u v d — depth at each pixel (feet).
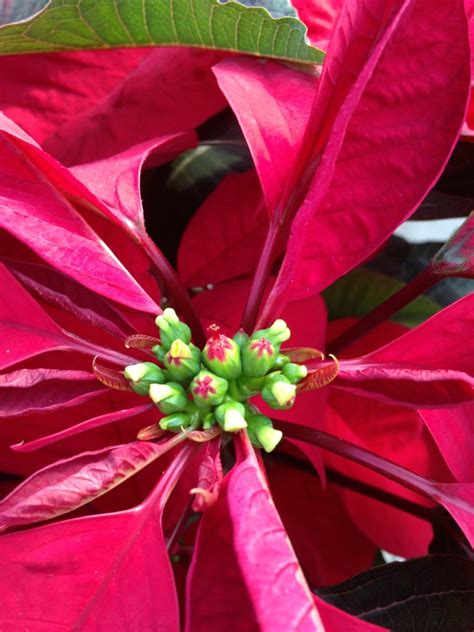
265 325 0.45
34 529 0.38
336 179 0.43
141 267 0.50
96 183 0.47
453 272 0.50
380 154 0.42
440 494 0.44
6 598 0.38
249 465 0.35
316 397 0.50
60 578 0.38
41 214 0.43
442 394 0.42
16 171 0.43
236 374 0.43
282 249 0.47
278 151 0.47
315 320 0.53
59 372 0.43
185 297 0.48
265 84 0.50
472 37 0.49
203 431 0.41
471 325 0.42
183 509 0.49
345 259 0.45
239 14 0.49
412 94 0.41
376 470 0.45
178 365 0.42
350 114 0.37
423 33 0.40
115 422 0.50
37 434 0.50
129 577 0.39
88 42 0.54
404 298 0.52
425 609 0.50
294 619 0.28
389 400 0.44
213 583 0.32
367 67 0.37
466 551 0.59
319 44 0.56
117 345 0.50
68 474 0.38
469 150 0.54
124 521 0.40
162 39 0.54
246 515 0.31
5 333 0.43
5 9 0.55
